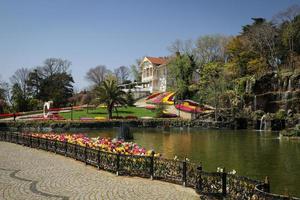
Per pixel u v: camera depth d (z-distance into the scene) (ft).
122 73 508.12
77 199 37.47
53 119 216.13
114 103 232.53
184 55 327.06
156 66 429.38
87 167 58.49
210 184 36.68
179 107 256.11
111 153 53.78
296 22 273.54
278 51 284.82
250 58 285.84
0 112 282.15
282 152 96.07
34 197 38.29
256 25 302.86
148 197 38.27
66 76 399.85
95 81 456.45
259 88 236.22
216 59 348.18
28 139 92.79
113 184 45.09
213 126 215.31
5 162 63.82
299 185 56.03
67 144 71.67
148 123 218.79
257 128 211.61
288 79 224.74
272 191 52.19
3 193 40.01
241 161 79.51
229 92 244.01
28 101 305.12
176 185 44.24
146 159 49.32
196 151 97.66
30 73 380.99
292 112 211.82
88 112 266.77
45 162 64.03
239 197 32.55
